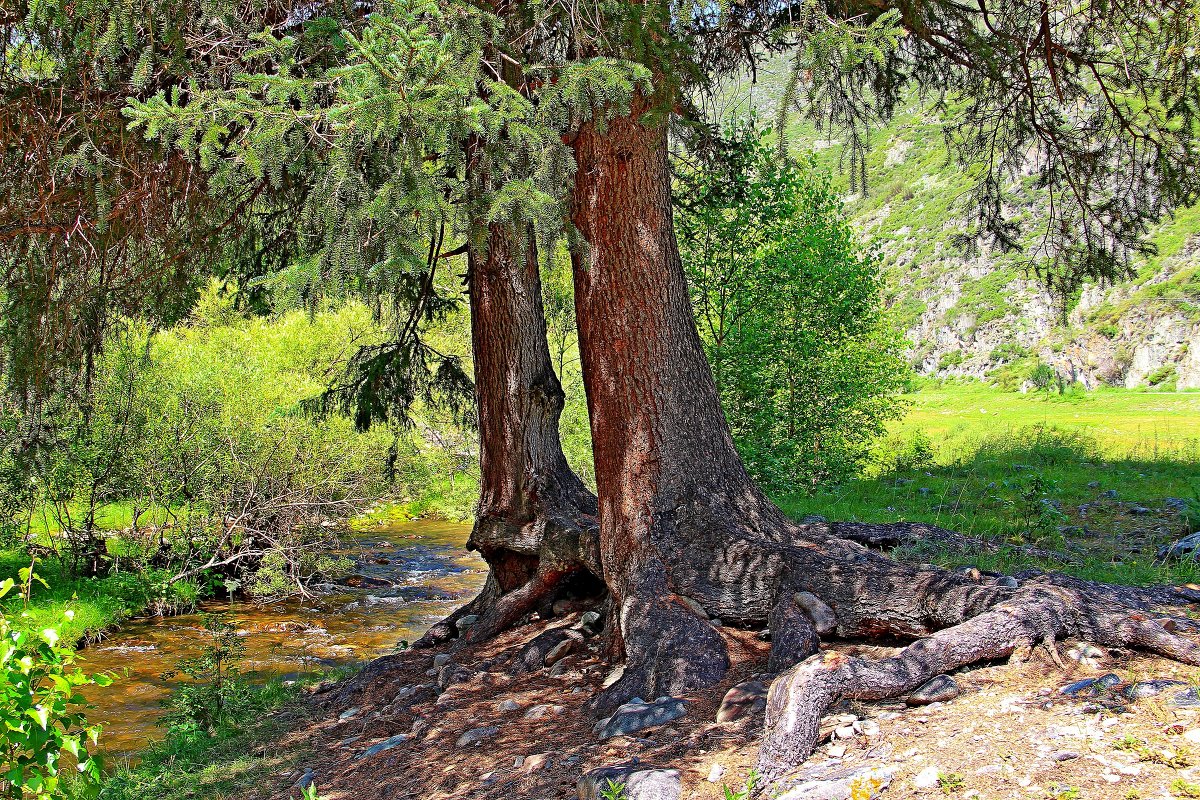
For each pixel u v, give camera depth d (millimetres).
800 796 3676
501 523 8688
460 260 16094
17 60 6477
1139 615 4730
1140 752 3488
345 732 7129
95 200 6434
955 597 5293
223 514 16906
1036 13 8133
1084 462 13750
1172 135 8680
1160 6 7281
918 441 16578
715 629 6043
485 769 5359
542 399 8664
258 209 8820
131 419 16312
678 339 6719
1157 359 64312
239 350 18109
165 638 13609
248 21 5523
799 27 4855
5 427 11164
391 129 4070
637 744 4902
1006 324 74250
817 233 13219
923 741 3953
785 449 13258
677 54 5539
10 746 3143
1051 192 10008
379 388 9562
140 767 7520
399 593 16797
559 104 4938
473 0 5016
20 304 7484
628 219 6555
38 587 14266
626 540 6602
